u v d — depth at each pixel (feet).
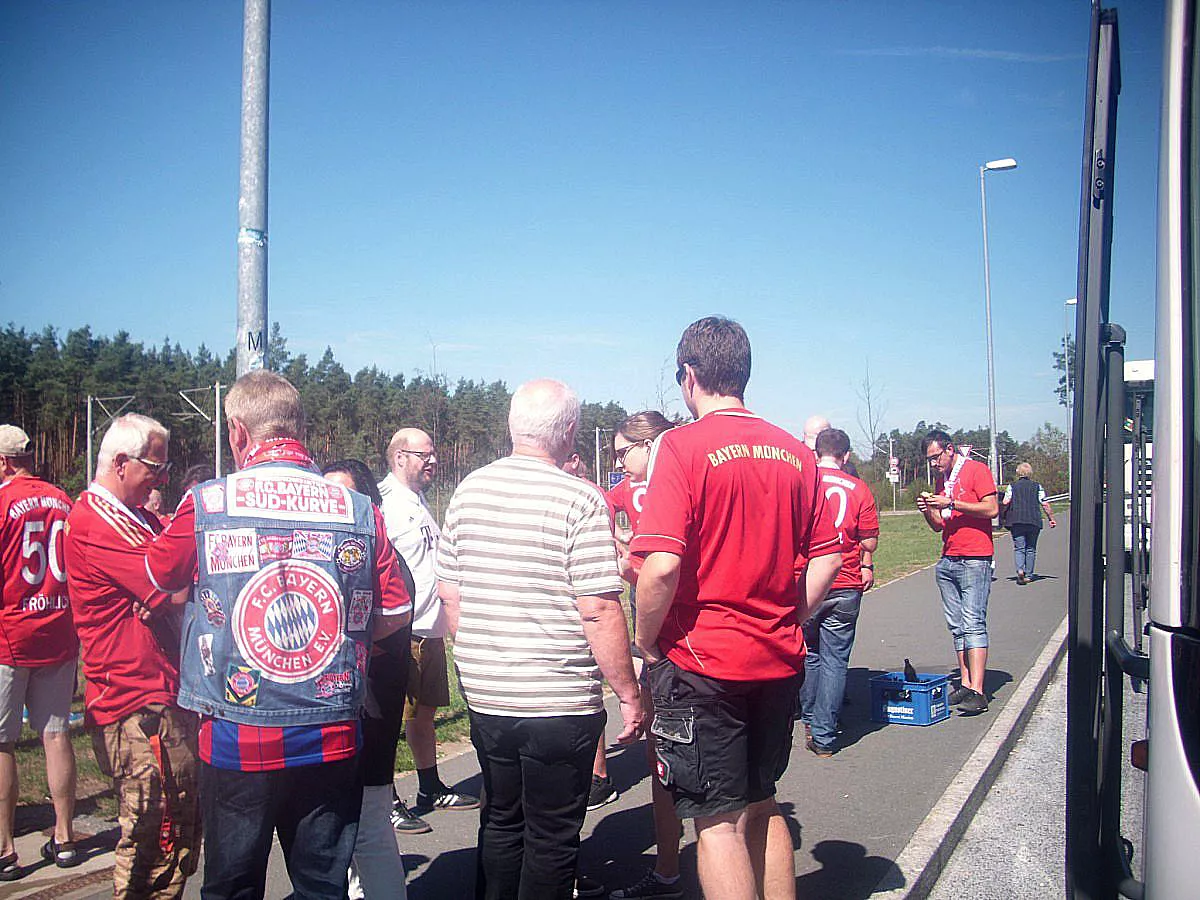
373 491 15.98
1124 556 8.57
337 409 204.23
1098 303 8.75
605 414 187.21
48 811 18.71
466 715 25.91
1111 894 8.33
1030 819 18.22
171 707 11.76
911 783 18.93
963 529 24.77
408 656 12.62
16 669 15.31
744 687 10.48
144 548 11.30
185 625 10.00
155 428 12.02
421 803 18.04
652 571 10.21
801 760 20.85
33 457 16.16
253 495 9.76
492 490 11.64
